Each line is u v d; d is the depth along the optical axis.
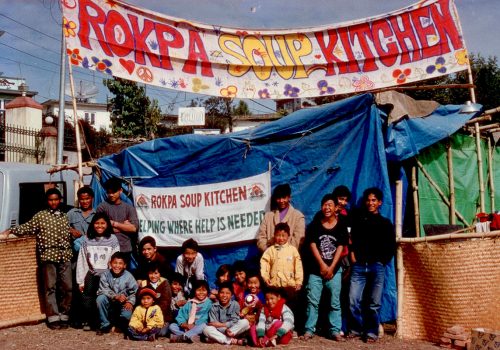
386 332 7.39
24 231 7.61
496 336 5.70
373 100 7.46
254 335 6.58
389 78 8.77
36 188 9.46
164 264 7.86
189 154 8.34
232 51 9.03
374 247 6.87
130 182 8.70
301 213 7.45
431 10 8.75
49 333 7.34
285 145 7.87
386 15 8.88
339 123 7.65
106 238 7.61
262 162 7.96
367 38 8.92
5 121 18.14
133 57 8.65
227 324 6.84
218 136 8.20
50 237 7.54
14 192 8.84
